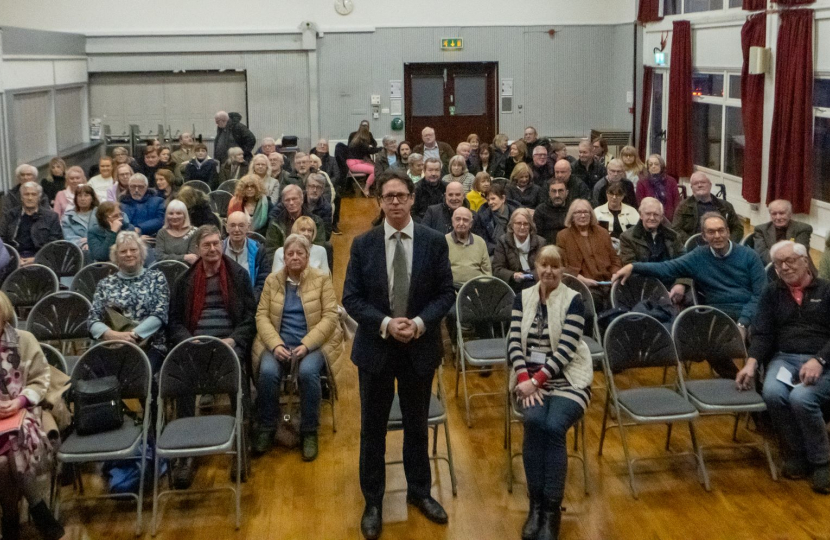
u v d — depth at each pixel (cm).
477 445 450
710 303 486
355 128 1405
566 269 539
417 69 1395
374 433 359
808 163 870
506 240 562
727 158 1102
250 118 1373
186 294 444
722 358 434
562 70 1405
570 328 368
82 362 392
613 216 625
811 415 393
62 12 1316
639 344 418
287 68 1363
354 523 372
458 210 557
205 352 397
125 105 1352
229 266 448
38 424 357
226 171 948
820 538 353
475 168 981
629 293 514
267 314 454
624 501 388
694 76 1184
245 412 432
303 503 391
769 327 423
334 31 1369
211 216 647
